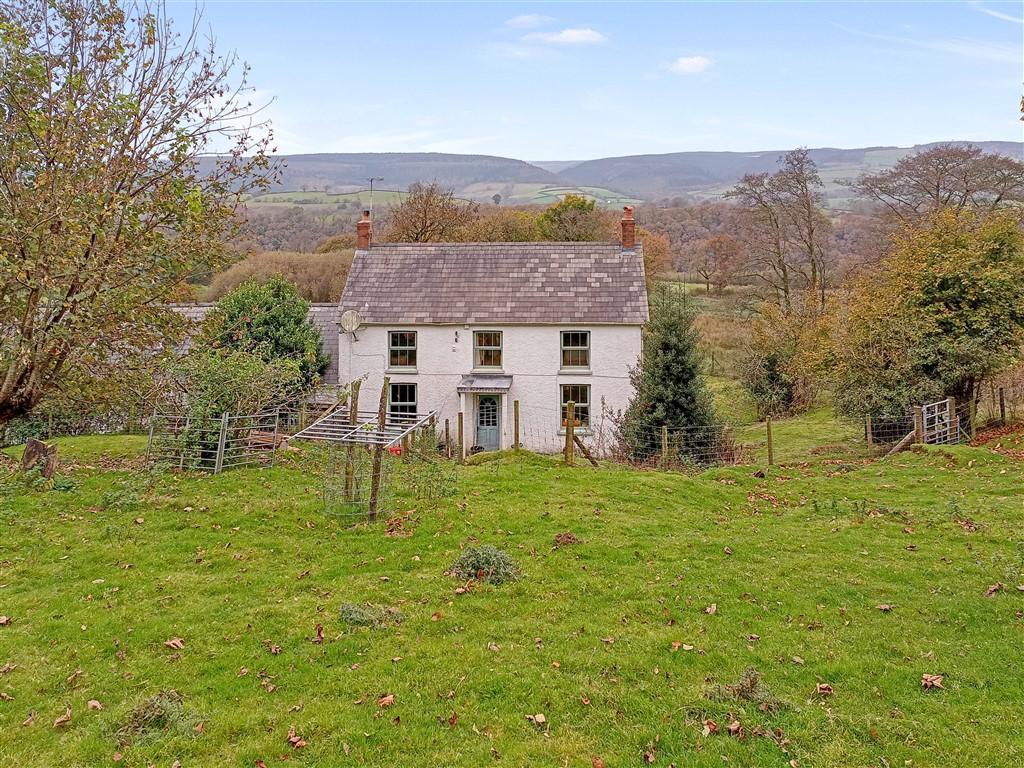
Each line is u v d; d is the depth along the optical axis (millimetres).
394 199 93125
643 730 6801
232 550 11414
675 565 11008
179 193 15781
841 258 51188
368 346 28844
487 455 19562
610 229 66562
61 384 16797
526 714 7078
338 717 6957
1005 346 22062
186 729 6703
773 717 7008
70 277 14750
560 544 11805
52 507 13289
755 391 36188
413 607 9461
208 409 17125
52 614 9016
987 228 22969
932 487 16203
